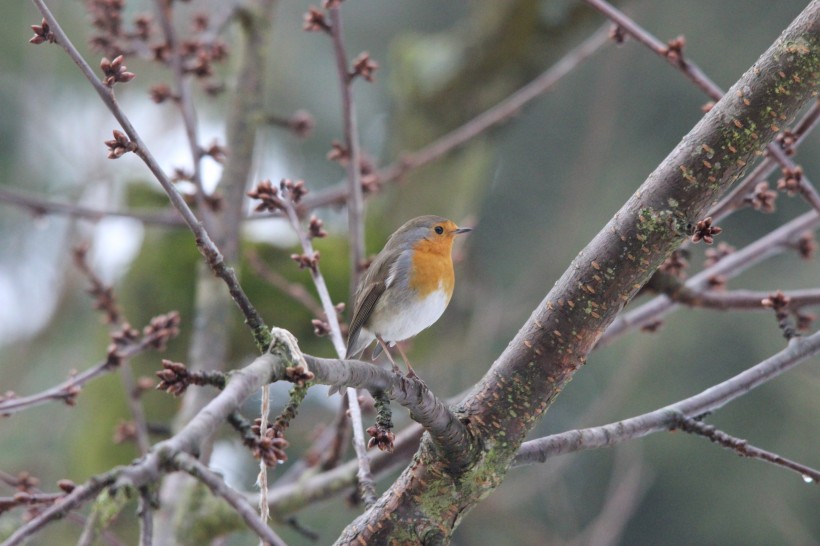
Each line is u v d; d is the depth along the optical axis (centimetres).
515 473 1560
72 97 1708
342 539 502
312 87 2005
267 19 985
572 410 1920
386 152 1477
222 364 860
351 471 784
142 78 1725
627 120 2028
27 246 1681
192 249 1180
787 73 460
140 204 1286
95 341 1260
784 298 614
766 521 1833
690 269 1806
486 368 1540
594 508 1870
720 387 587
